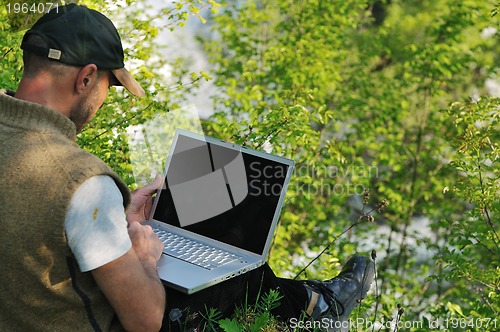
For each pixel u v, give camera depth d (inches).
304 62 424.8
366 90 461.7
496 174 246.1
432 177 451.5
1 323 87.8
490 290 224.7
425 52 462.9
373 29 513.7
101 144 191.8
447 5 484.1
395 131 465.4
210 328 116.5
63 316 88.7
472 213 233.0
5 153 85.2
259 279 128.0
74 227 84.1
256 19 453.1
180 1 243.0
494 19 458.0
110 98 205.6
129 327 90.8
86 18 92.1
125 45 235.1
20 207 83.6
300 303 134.0
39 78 90.1
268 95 402.9
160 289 93.4
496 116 240.8
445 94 476.1
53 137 87.0
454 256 231.9
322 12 446.9
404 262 444.8
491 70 491.8
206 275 115.1
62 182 84.0
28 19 191.3
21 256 84.2
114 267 86.0
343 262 362.6
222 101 371.6
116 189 87.3
